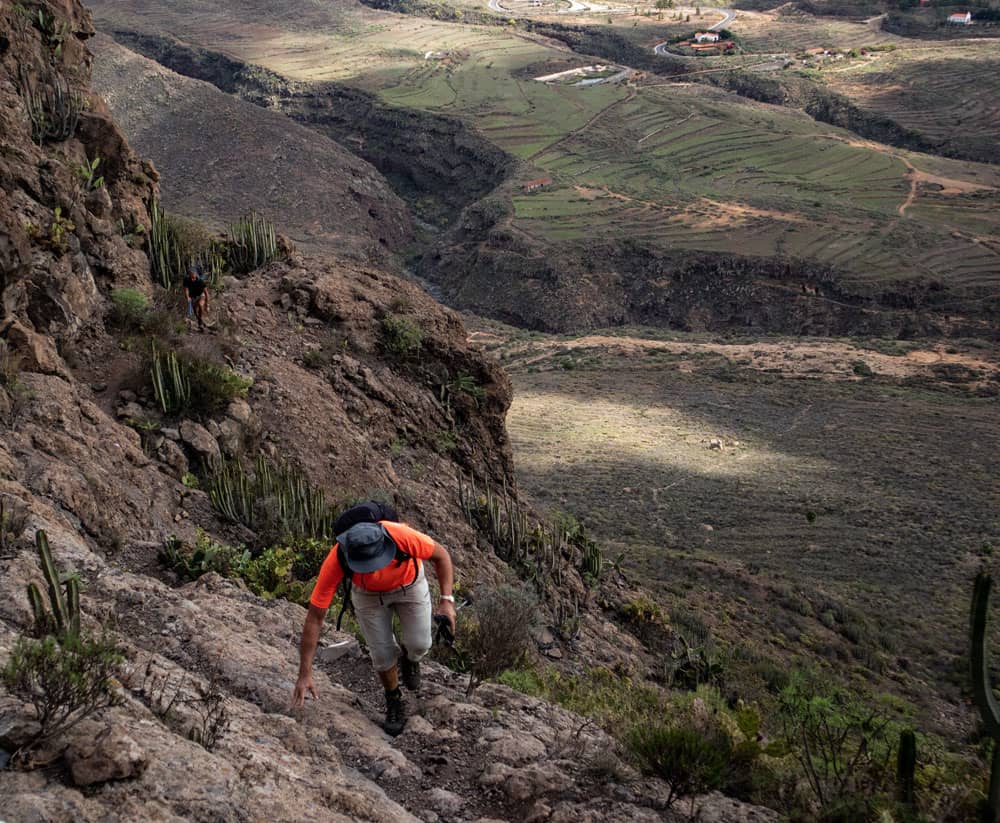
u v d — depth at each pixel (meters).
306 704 4.93
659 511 46.91
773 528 44.16
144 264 14.41
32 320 11.35
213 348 13.48
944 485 52.28
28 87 13.24
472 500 16.03
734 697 15.30
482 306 162.75
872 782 4.61
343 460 14.05
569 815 4.13
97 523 8.30
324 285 17.58
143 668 4.33
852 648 27.02
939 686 25.48
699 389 81.44
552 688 7.69
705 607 27.16
